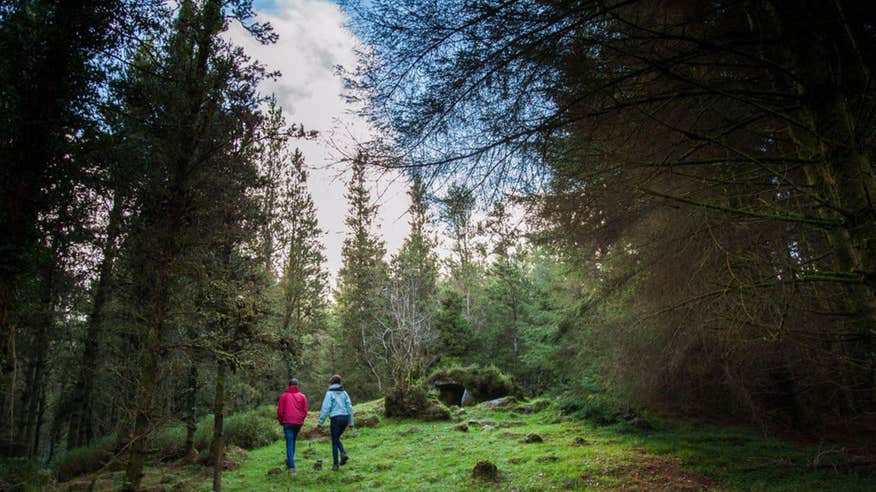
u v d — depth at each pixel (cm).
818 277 294
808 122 319
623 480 618
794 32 280
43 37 568
